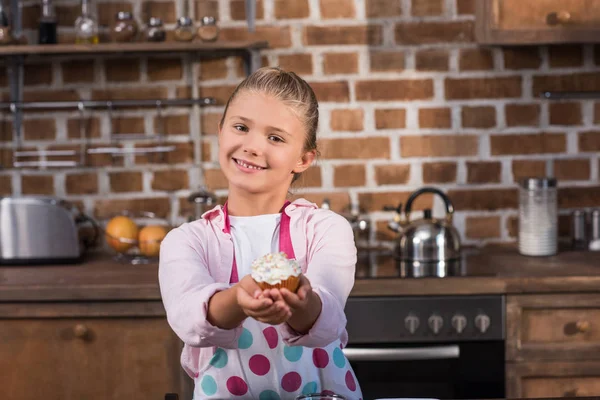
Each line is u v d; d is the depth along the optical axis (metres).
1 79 2.68
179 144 2.71
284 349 1.32
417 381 2.21
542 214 2.52
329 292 1.13
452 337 2.19
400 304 2.18
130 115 2.71
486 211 2.73
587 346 2.21
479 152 2.71
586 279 2.18
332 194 2.71
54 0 2.67
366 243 2.73
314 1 2.67
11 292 2.18
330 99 2.69
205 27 2.52
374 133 2.70
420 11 2.67
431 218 2.51
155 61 2.69
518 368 2.20
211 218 1.38
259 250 1.33
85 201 2.72
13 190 2.71
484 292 2.18
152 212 2.73
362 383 2.21
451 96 2.70
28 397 2.22
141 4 2.68
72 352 2.21
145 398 2.21
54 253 2.47
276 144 1.24
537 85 2.70
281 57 2.68
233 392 1.31
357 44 2.68
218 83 2.69
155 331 2.20
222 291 1.08
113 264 2.49
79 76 2.69
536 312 2.21
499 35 2.48
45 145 2.70
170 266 1.24
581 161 2.72
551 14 2.47
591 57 2.70
